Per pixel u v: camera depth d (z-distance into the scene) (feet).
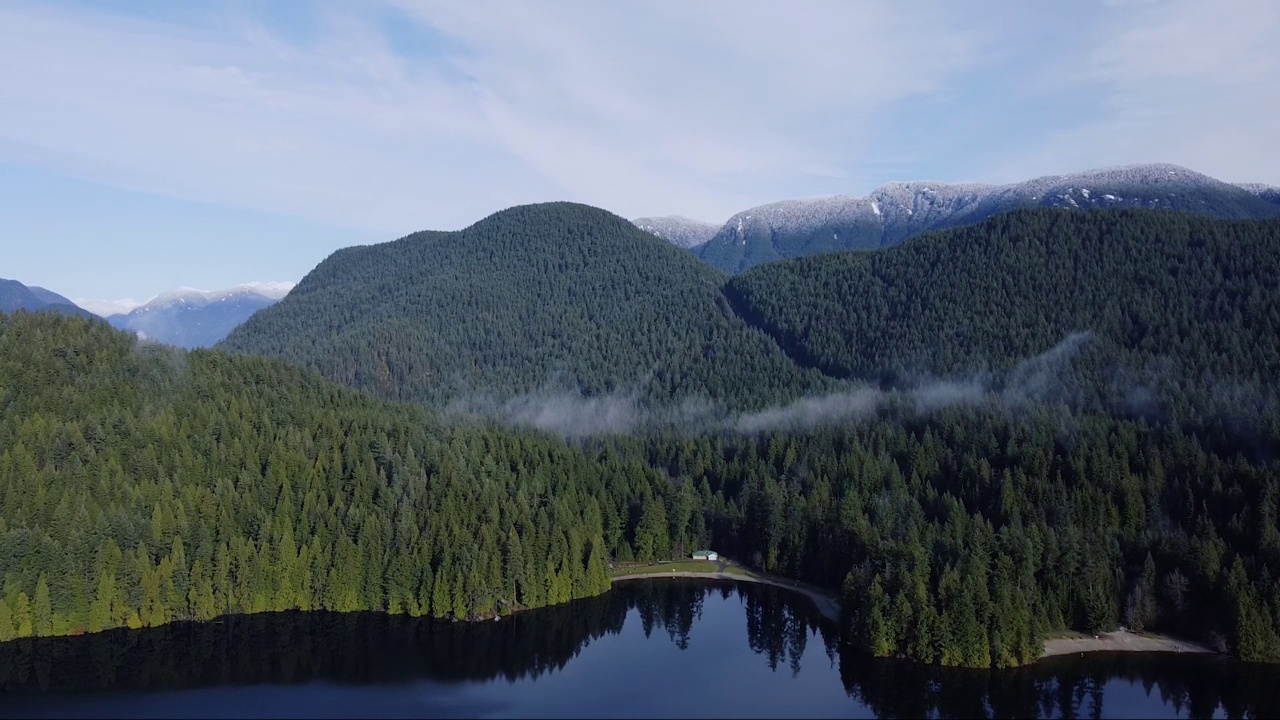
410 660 578.25
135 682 531.91
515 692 524.93
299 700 510.99
